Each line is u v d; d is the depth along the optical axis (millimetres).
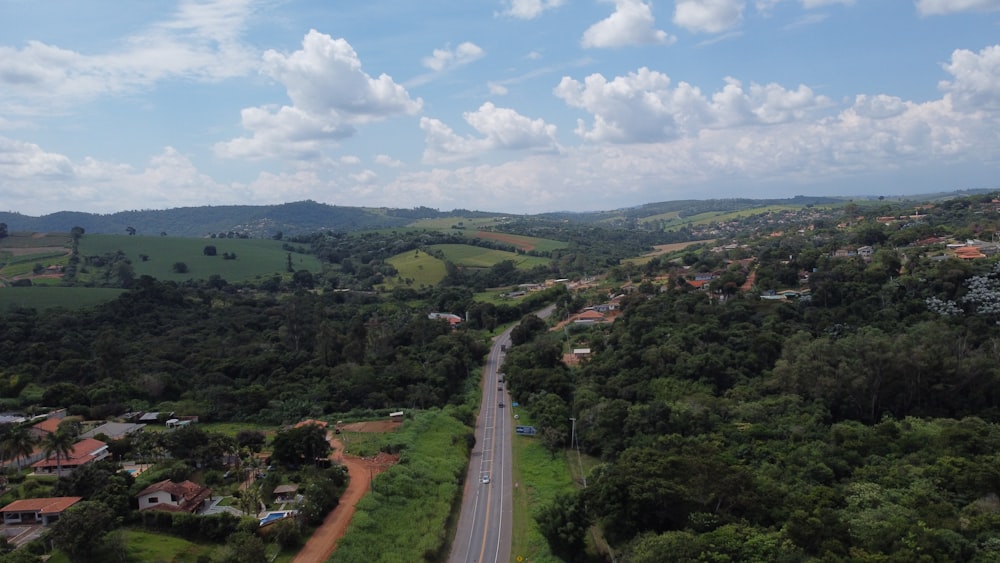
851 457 103625
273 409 142750
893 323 156000
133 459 110688
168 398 152750
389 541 89562
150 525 86250
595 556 89812
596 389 146750
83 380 157375
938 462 94500
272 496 97750
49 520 85438
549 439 129500
